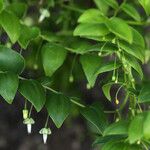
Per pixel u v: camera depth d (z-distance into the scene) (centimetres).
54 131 127
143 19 87
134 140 57
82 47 71
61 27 90
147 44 91
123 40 63
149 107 73
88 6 93
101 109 70
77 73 91
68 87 91
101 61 69
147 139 58
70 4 91
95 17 63
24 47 67
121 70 69
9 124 130
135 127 57
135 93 63
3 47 66
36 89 65
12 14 66
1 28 74
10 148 131
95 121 68
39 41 84
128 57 64
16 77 65
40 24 89
